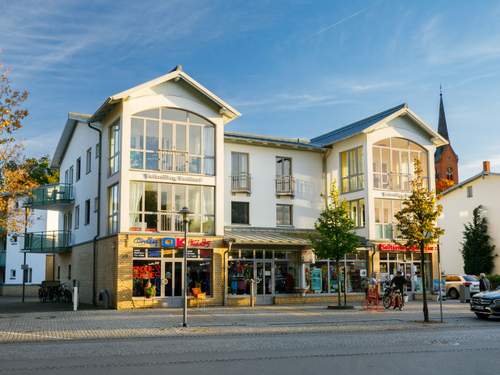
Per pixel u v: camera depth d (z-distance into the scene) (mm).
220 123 28547
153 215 26641
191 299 26516
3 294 44812
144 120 26984
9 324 18719
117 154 27234
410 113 34281
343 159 35094
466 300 31141
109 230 27922
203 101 28297
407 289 33875
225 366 10352
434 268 34812
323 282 31312
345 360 11109
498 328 18000
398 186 34156
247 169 32312
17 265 45938
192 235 27016
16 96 21172
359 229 33594
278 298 28953
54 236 35469
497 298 20391
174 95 27609
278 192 32906
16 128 21188
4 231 23156
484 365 10508
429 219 20828
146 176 26547
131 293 25438
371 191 32906
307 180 34281
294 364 10602
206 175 28047
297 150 34156
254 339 14883
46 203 35094
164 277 26391
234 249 28672
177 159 27500
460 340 14555
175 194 27328
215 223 27844
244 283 28812
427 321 19797
